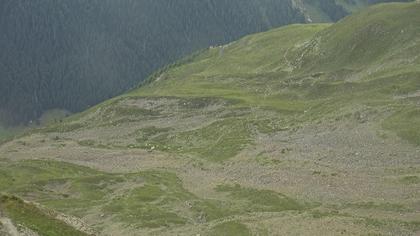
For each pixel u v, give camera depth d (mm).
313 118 134750
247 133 137875
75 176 124875
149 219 86875
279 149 116312
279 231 69188
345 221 69625
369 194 79938
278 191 89500
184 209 90562
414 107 114500
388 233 64562
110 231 84000
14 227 49906
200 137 153375
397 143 99188
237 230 72062
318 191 85625
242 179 101438
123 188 110062
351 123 119125
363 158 96625
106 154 151250
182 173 118000
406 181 81688
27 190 112062
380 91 135250
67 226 55406
